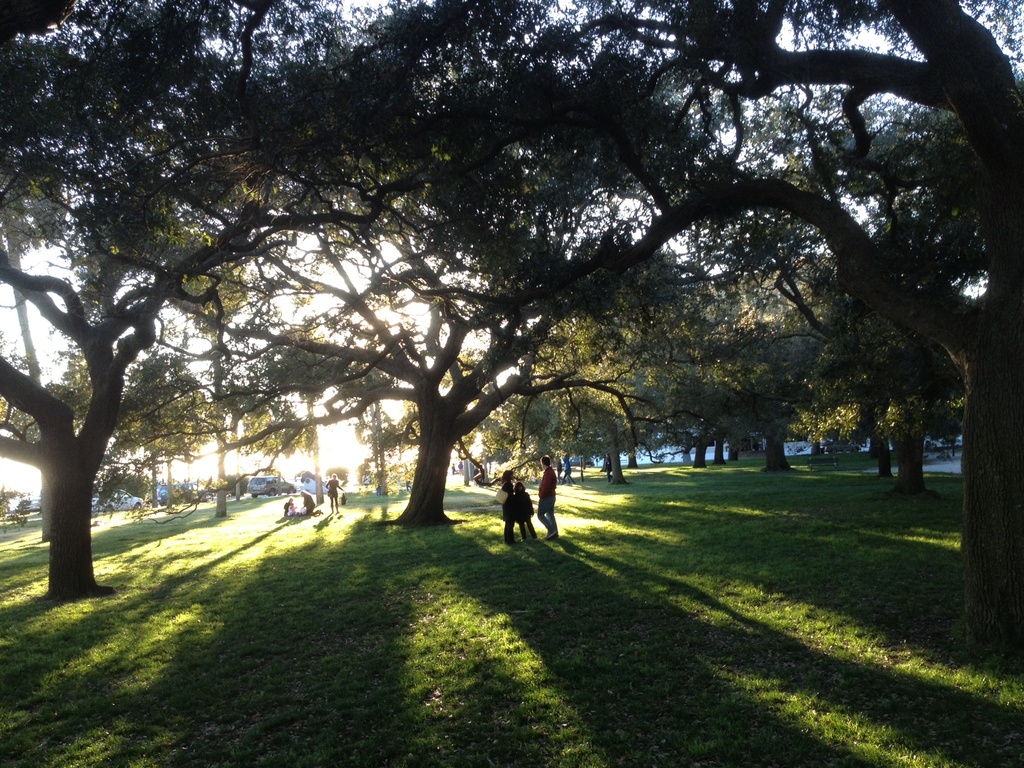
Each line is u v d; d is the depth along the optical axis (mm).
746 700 5625
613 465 38688
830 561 10859
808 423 17156
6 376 12203
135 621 9781
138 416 16219
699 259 17062
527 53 8414
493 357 9297
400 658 7215
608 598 9234
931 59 6566
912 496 19922
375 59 8195
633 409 33281
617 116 9023
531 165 10156
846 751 4684
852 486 25766
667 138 9625
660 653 6922
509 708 5750
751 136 11922
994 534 6348
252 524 27625
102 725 5934
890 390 14555
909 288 10547
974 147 6516
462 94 8703
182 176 8352
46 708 6348
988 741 4746
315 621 9086
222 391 17578
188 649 8086
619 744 4992
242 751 5188
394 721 5586
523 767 4727
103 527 31766
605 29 8812
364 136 8172
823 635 7223
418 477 21047
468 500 32562
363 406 20922
